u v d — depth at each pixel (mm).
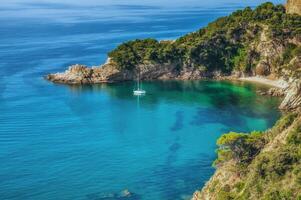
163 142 139500
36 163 124250
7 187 110938
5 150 133375
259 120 156375
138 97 188750
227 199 79312
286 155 77125
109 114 168375
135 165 122625
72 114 168125
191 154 129750
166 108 173750
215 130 148625
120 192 108188
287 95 167375
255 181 76750
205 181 112500
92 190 109438
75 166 122562
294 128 82938
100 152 132375
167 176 115625
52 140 141875
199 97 186375
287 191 70750
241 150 90312
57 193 108375
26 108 173875
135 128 153125
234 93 190000
